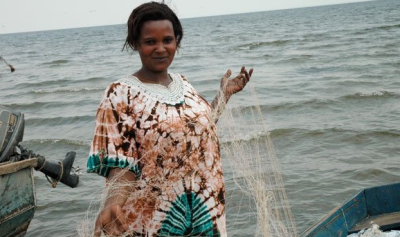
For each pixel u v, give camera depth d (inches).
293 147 430.9
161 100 73.8
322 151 413.1
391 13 3801.7
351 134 452.1
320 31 2357.3
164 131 72.5
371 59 1074.1
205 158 75.7
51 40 4655.5
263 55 1391.5
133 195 72.8
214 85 876.0
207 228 75.8
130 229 73.6
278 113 586.6
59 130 603.5
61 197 337.7
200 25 5187.0
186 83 80.3
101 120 72.8
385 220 183.8
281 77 903.1
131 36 76.8
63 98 878.4
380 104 586.6
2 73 1497.3
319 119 535.2
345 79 812.0
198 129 74.8
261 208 96.7
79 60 1839.3
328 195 309.9
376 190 190.2
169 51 76.5
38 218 310.0
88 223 80.9
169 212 73.9
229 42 2121.1
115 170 72.0
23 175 110.3
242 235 224.2
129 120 72.6
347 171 353.4
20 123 115.4
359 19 3265.3
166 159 73.0
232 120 94.2
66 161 116.7
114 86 73.7
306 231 160.2
